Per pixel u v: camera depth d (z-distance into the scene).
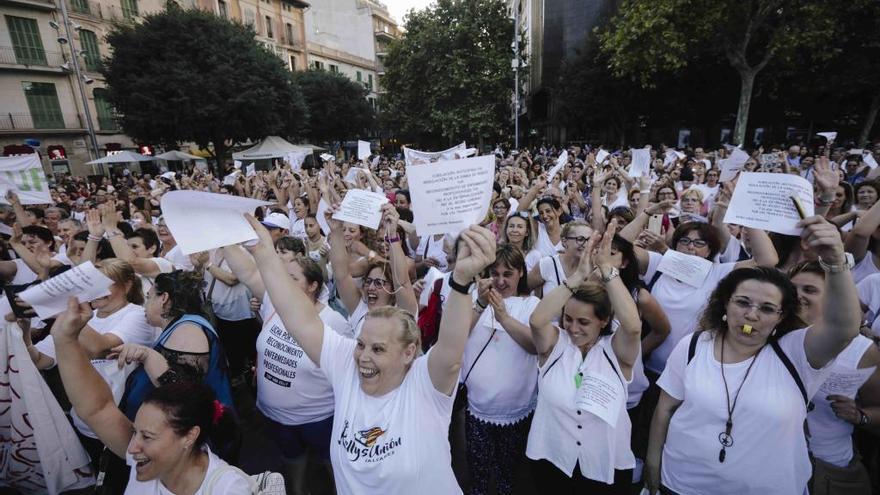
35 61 25.47
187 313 2.79
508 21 33.16
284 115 26.95
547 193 6.95
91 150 28.12
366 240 4.87
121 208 9.16
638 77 26.05
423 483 1.86
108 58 22.38
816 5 14.95
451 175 1.66
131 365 2.84
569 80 32.31
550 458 2.48
